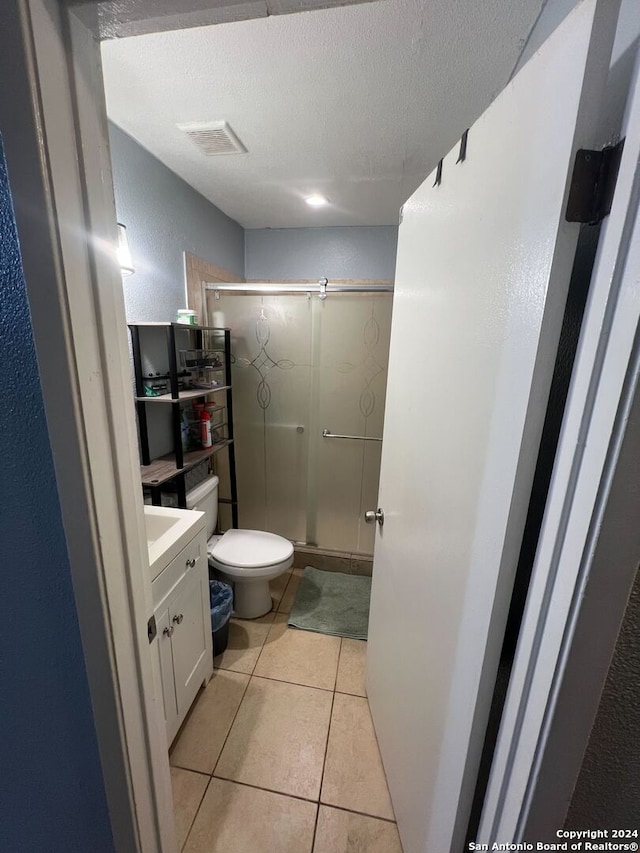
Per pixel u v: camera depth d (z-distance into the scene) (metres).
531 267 0.48
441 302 0.80
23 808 0.75
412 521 0.97
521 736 0.51
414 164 1.60
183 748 1.29
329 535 2.44
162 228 1.66
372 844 1.04
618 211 0.37
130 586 0.63
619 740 0.47
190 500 1.78
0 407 0.54
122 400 0.59
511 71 1.02
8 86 0.41
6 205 0.47
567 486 0.44
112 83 1.09
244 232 2.60
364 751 1.29
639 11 0.36
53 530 0.57
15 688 0.67
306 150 1.49
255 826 1.08
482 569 0.61
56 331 0.48
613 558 0.40
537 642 0.48
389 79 1.07
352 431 2.29
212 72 1.05
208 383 1.95
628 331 0.36
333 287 2.07
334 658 1.68
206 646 1.49
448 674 0.74
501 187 0.57
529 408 0.49
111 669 0.61
